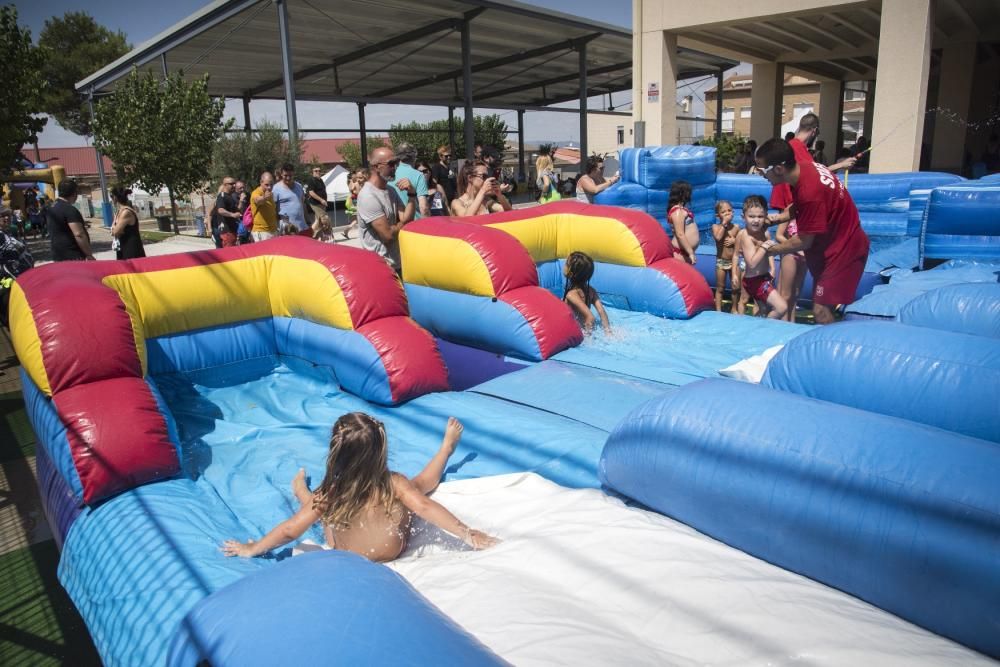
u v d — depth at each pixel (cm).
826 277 554
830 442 239
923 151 1984
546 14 1884
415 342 490
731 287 774
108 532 323
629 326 633
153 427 372
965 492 205
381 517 279
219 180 1775
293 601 180
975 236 704
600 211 713
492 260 569
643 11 1362
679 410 281
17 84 1548
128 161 1897
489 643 204
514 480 337
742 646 201
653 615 218
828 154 2542
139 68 2038
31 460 511
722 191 1084
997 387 272
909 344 303
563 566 248
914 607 215
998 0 1386
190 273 526
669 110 1408
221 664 167
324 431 452
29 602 350
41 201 2627
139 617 264
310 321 533
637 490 299
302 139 1866
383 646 163
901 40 1088
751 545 257
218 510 345
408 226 641
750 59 1892
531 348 551
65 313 389
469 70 1833
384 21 1764
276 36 1797
